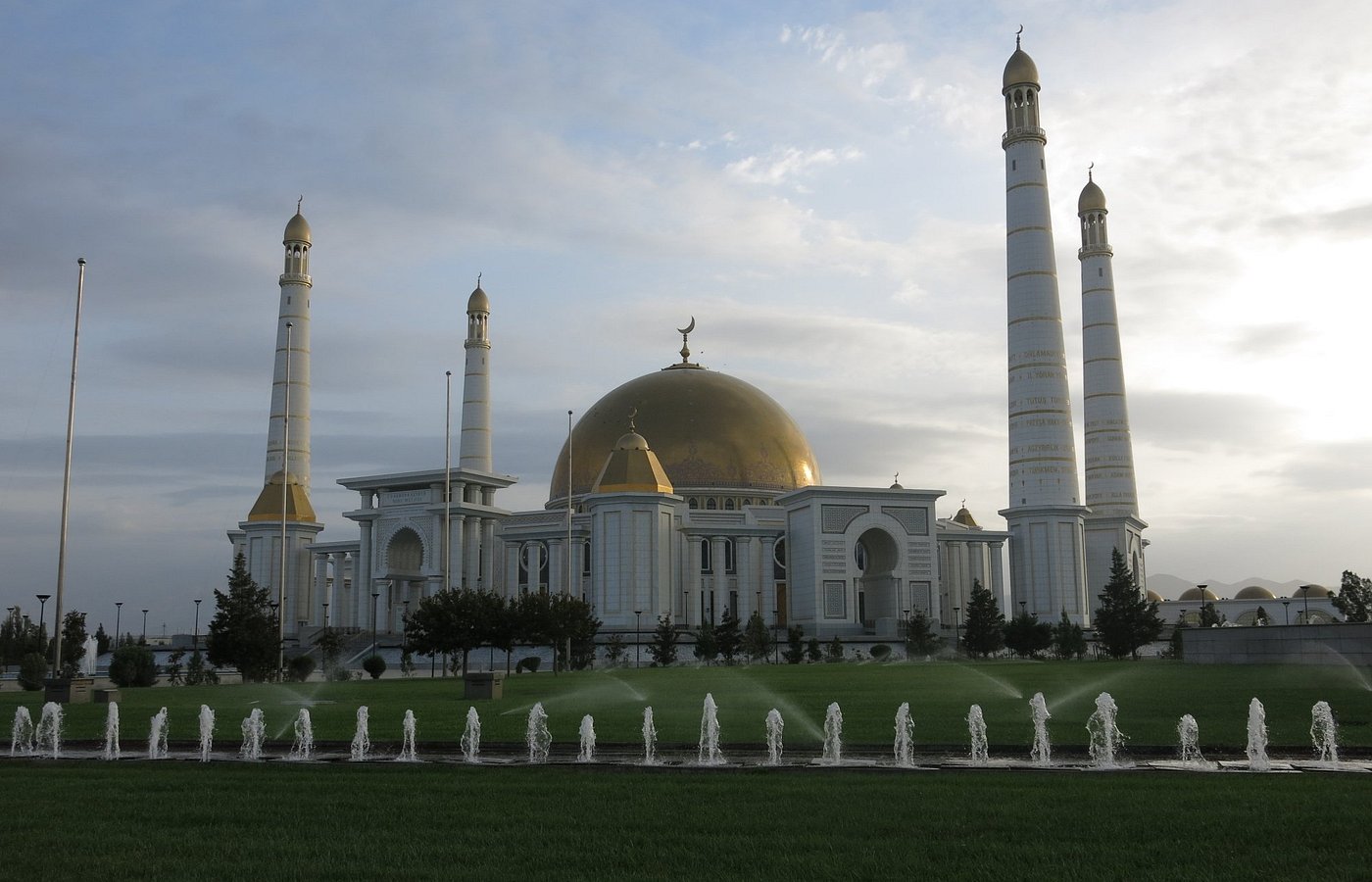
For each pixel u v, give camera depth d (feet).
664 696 168.86
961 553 497.87
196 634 432.66
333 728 119.24
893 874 49.39
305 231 505.25
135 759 96.37
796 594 437.58
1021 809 64.13
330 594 504.02
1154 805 65.41
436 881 49.06
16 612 410.31
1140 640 372.58
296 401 497.46
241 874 50.55
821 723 117.70
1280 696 147.23
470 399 523.29
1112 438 500.33
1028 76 437.17
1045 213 439.63
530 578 462.60
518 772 82.58
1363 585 482.28
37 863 52.54
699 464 474.90
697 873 49.88
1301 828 58.18
